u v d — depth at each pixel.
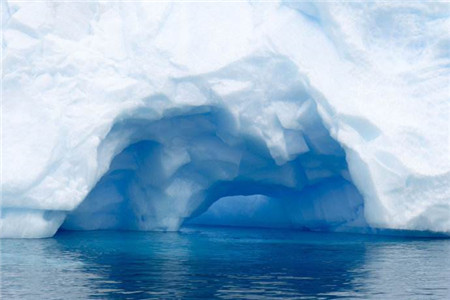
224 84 19.89
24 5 19.16
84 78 18.67
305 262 12.74
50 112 17.58
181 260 12.81
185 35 20.36
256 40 20.36
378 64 20.44
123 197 22.94
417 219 18.62
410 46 21.02
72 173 17.64
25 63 18.20
